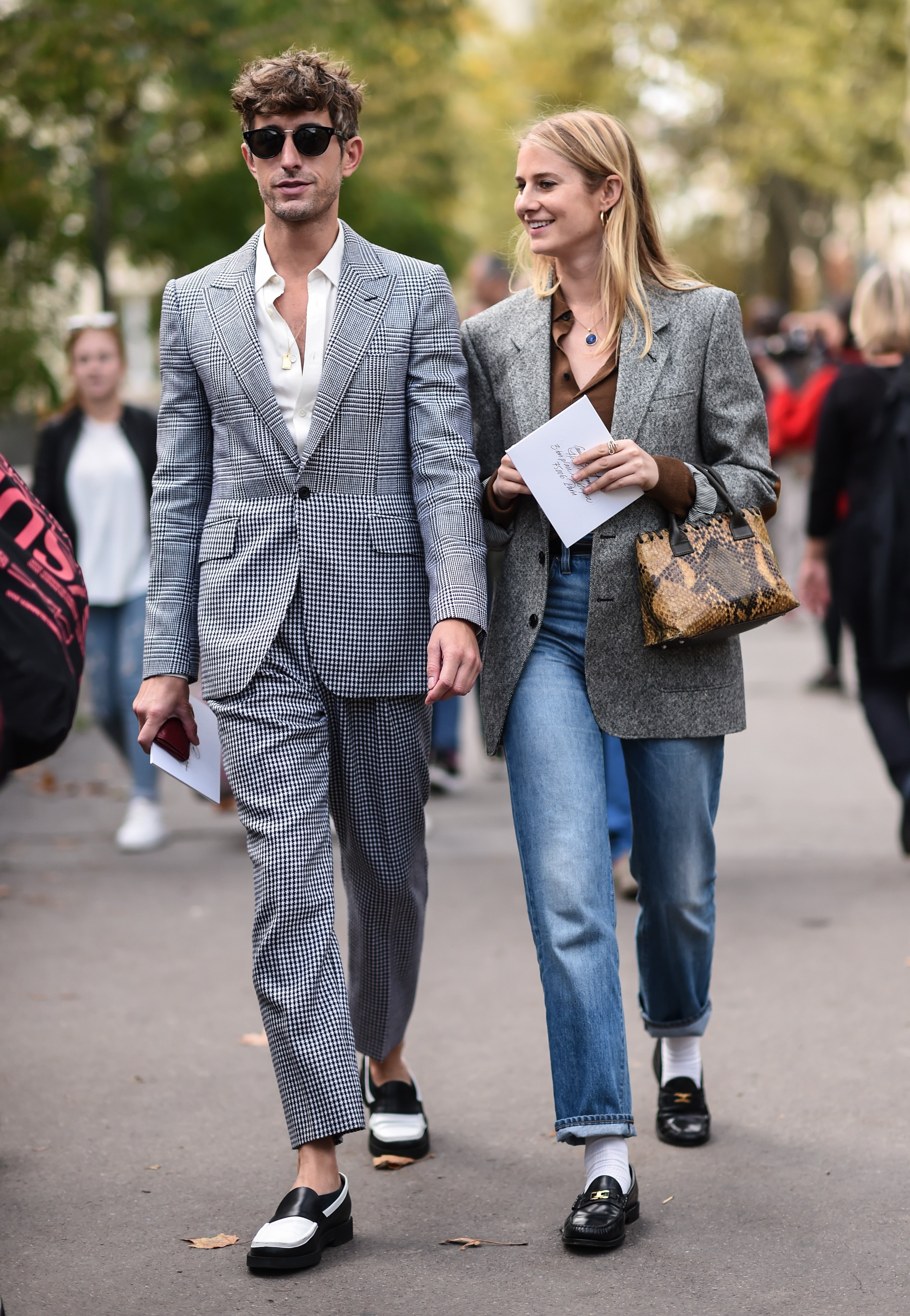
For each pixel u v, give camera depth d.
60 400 24.66
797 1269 6.57
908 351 12.42
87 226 25.59
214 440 7.28
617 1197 6.81
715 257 68.44
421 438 7.11
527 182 7.22
